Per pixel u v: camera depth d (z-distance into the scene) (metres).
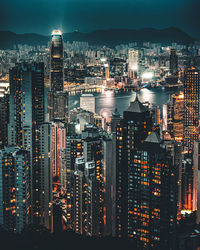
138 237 189.88
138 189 186.75
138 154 185.38
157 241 182.88
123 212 197.88
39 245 170.25
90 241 178.00
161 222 180.25
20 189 197.88
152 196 181.75
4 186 196.00
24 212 199.75
